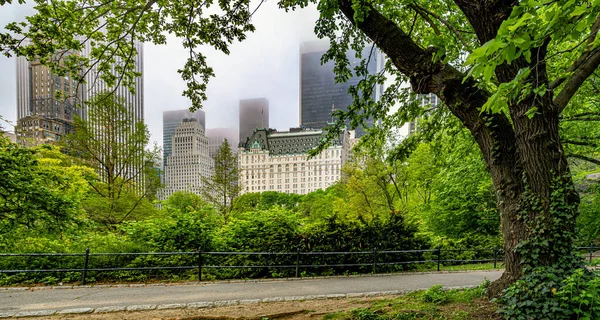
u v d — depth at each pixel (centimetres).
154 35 928
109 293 746
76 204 1005
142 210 1806
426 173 2228
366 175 2344
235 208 2294
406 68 527
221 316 526
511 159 472
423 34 862
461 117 507
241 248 1064
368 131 898
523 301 409
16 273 860
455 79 488
